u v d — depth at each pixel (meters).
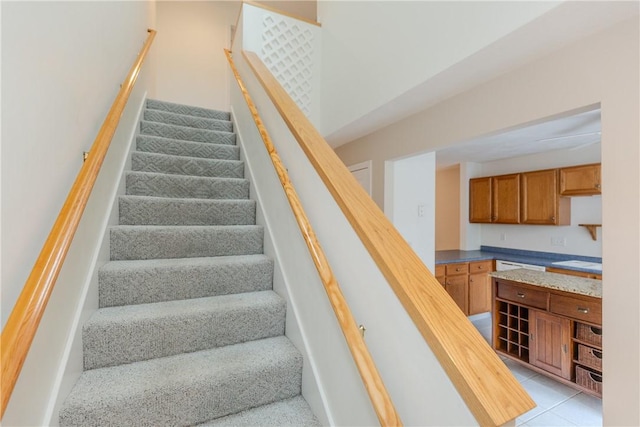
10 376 0.66
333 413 1.20
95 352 1.28
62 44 1.19
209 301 1.62
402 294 0.84
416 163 3.29
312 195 1.46
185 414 1.21
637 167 1.34
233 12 4.99
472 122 2.16
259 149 2.27
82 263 1.29
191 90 4.75
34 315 0.76
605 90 1.46
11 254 0.85
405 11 2.24
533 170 4.55
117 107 1.65
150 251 1.79
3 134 0.82
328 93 3.32
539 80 1.76
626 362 1.34
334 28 3.21
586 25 1.45
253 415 1.30
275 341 1.57
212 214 2.16
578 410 2.37
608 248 1.41
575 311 2.47
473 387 0.66
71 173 1.28
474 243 5.39
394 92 2.35
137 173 2.13
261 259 1.87
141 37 2.90
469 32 1.75
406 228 3.24
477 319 4.58
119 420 1.11
